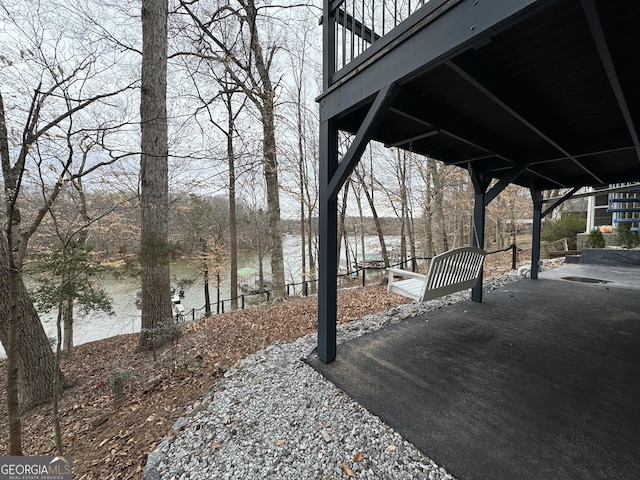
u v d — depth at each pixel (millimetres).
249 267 13148
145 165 4160
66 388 3674
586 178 4992
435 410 1775
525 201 13188
